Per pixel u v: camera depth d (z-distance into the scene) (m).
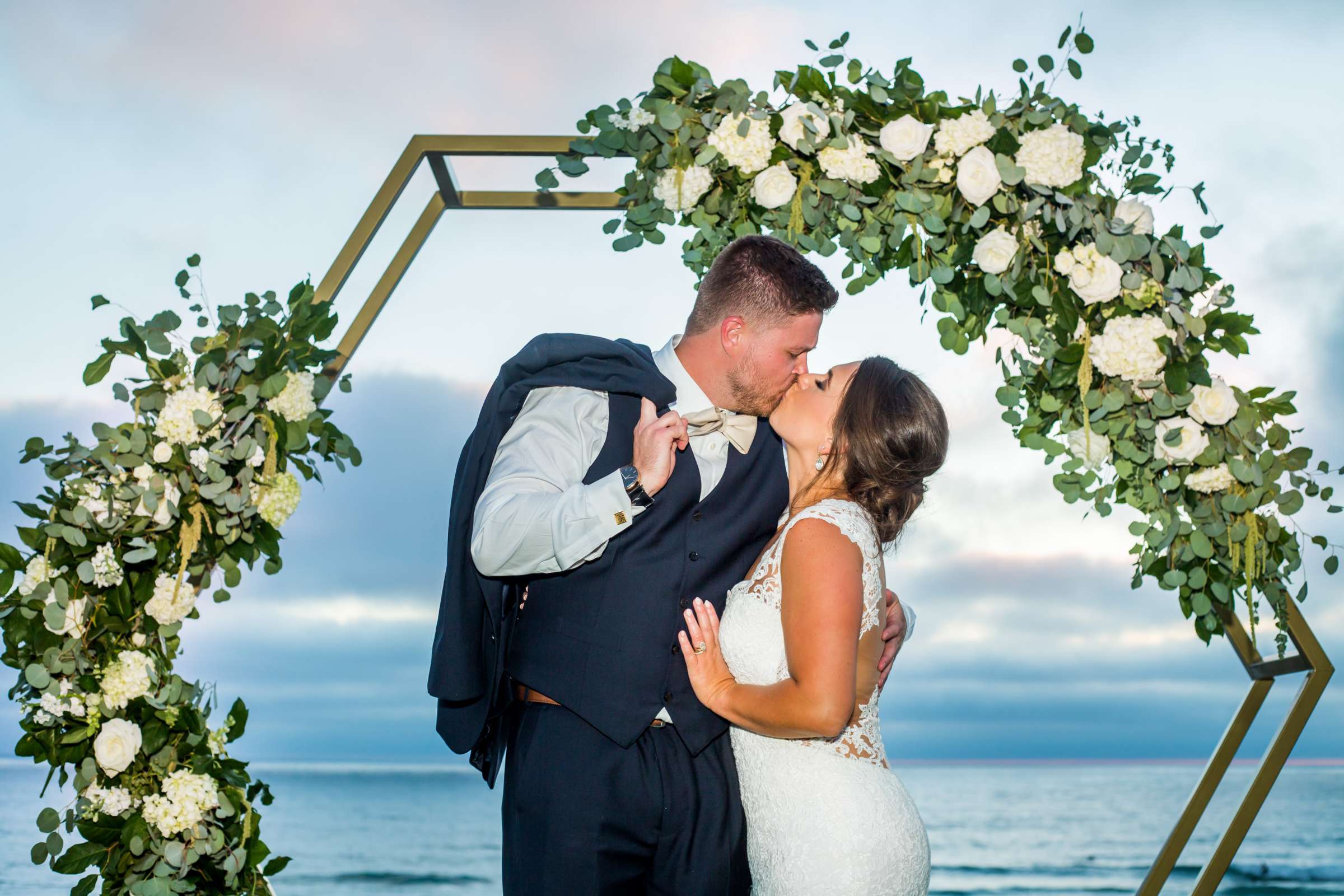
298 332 2.22
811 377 2.21
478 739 2.16
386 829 20.92
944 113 2.30
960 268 2.35
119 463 2.08
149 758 2.08
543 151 2.39
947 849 21.59
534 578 2.16
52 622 2.00
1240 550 2.36
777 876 1.99
